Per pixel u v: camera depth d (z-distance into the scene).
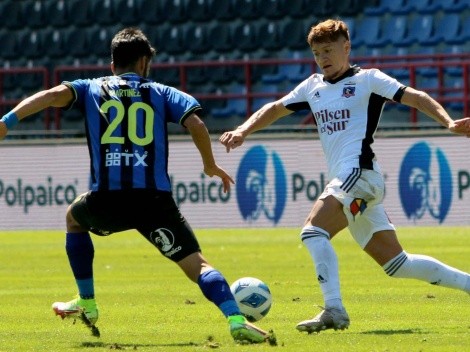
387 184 81.00
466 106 86.69
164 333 28.75
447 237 71.19
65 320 32.84
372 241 29.09
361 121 27.81
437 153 80.06
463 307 34.47
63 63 105.38
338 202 27.38
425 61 96.06
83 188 86.94
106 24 105.25
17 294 42.81
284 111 29.30
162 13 104.25
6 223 88.38
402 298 37.94
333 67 28.19
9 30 106.94
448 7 97.50
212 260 58.72
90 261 27.64
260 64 97.38
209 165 26.09
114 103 25.66
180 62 100.50
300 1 101.19
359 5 100.00
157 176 25.34
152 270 54.22
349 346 24.33
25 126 101.44
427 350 23.45
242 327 24.47
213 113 98.81
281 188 83.38
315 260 26.94
